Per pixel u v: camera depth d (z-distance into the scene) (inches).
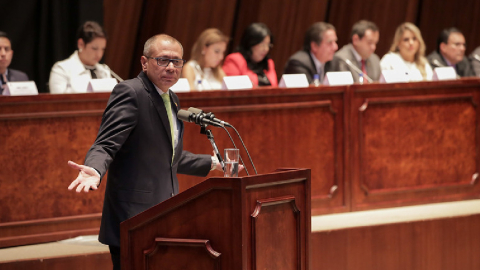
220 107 472.7
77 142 432.5
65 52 719.1
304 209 276.4
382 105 527.2
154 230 265.0
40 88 711.7
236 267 245.8
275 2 902.4
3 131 412.8
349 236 466.3
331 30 604.1
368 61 654.5
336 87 509.4
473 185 561.9
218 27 861.2
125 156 302.5
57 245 422.3
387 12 970.7
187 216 258.2
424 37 1007.6
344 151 516.7
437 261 495.2
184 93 459.5
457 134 554.3
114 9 783.7
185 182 472.1
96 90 443.2
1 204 415.5
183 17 831.7
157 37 309.4
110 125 293.3
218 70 600.1
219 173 478.3
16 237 418.9
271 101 490.3
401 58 683.4
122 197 299.7
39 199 425.7
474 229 508.4
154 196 302.8
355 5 958.4
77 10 712.4
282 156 496.7
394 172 534.6
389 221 484.1
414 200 543.2
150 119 303.6
